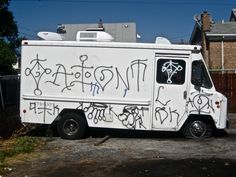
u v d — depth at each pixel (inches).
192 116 500.1
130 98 496.4
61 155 422.6
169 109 494.6
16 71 1139.9
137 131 547.5
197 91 492.1
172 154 422.3
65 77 503.8
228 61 1270.9
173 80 493.4
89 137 516.4
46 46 505.4
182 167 371.6
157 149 446.9
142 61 494.3
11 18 1120.8
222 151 433.4
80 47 501.4
